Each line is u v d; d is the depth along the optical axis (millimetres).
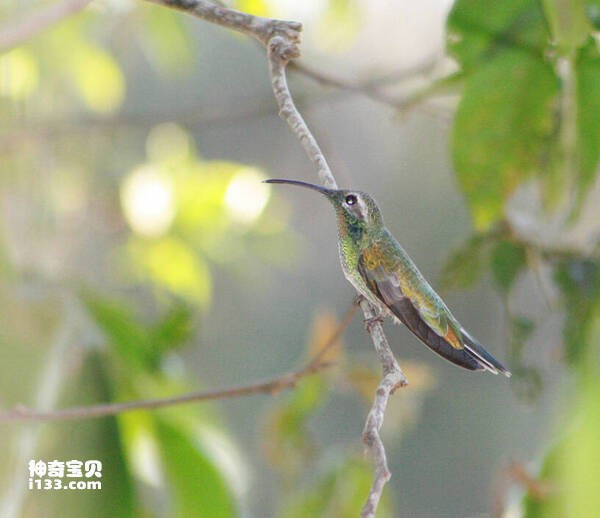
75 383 7648
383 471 4211
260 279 14945
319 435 17094
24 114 12141
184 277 12453
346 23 12500
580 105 7949
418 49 19609
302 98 11109
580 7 6801
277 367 19500
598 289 8977
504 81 8242
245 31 7094
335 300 21109
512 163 8445
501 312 18672
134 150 13102
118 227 12758
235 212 11812
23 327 7418
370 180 21078
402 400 9578
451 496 17781
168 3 7176
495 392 18422
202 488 8164
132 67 18594
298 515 9008
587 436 3178
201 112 12758
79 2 7684
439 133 20578
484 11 8070
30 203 11484
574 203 8281
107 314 8211
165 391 8422
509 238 9727
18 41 7434
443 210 20281
